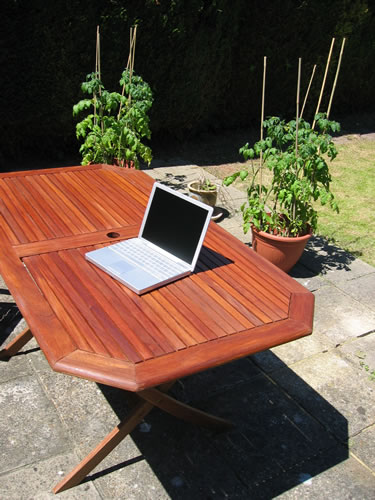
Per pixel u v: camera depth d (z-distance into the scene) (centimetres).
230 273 265
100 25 602
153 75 672
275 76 833
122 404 302
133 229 301
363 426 301
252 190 442
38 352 338
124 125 501
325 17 818
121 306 228
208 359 200
